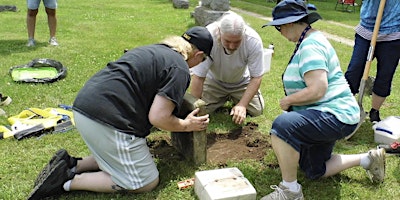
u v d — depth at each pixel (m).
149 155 3.20
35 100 5.17
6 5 12.64
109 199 3.13
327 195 3.29
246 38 4.17
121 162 3.04
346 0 17.70
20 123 4.29
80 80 5.99
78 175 3.14
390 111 5.20
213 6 10.45
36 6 7.86
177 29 10.65
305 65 2.95
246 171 3.59
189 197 3.22
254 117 4.86
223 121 4.69
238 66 4.36
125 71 3.03
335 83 3.08
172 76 3.02
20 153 3.81
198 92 4.42
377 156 3.32
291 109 3.27
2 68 6.43
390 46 4.38
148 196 3.20
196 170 3.59
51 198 3.13
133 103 3.01
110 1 16.11
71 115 4.63
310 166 3.36
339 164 3.42
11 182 3.36
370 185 3.44
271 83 6.21
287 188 3.08
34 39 8.34
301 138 2.99
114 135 2.97
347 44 10.02
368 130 4.57
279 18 3.12
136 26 10.84
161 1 16.56
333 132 3.01
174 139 3.93
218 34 4.16
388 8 4.32
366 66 4.32
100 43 8.61
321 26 12.26
